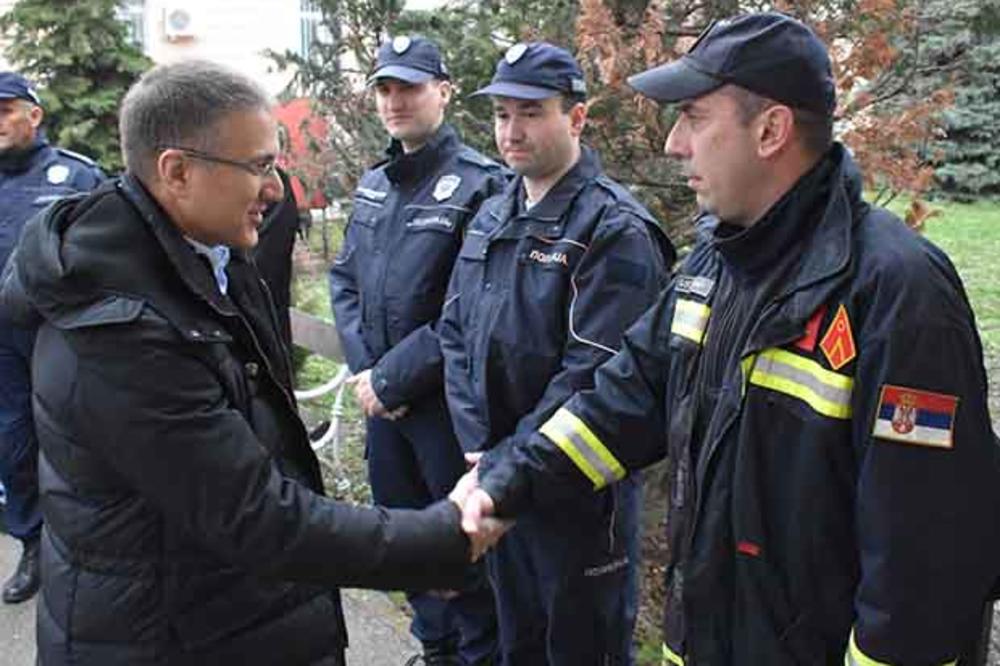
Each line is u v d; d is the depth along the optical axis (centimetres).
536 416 241
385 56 305
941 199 1326
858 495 144
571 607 250
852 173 151
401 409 299
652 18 324
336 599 189
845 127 329
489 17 411
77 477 156
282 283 341
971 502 141
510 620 263
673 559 173
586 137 344
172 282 154
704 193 158
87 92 670
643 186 352
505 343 251
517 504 197
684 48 342
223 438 151
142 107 153
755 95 150
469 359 265
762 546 153
